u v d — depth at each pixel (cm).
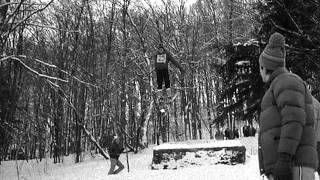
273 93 332
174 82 4906
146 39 4394
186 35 4984
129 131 3991
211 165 1491
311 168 318
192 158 1580
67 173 2191
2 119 1977
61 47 3222
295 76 330
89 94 3366
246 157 1639
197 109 5375
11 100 2031
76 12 3397
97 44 3600
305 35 1852
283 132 309
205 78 5594
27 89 2314
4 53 2141
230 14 4150
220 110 2683
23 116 2228
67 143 3725
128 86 3984
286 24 1978
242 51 2280
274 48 345
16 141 2100
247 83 2336
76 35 3222
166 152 1608
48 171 2478
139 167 2091
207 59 4966
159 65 1825
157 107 3703
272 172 321
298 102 312
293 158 319
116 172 1797
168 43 4641
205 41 5031
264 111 336
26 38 2569
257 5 2178
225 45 2367
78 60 3338
